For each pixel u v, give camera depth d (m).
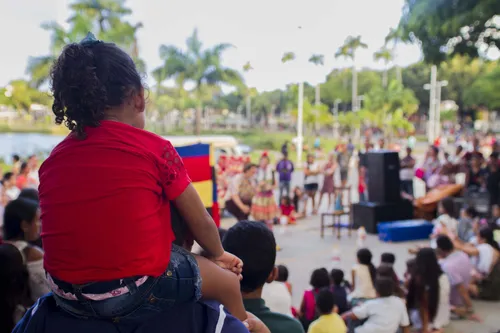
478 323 5.90
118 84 1.26
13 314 2.69
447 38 9.60
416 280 5.51
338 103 82.12
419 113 74.38
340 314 5.10
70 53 1.24
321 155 19.95
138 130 1.28
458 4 8.54
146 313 1.26
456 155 15.13
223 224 11.76
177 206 1.34
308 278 7.99
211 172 5.86
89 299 1.20
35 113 33.56
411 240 10.32
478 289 6.69
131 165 1.23
